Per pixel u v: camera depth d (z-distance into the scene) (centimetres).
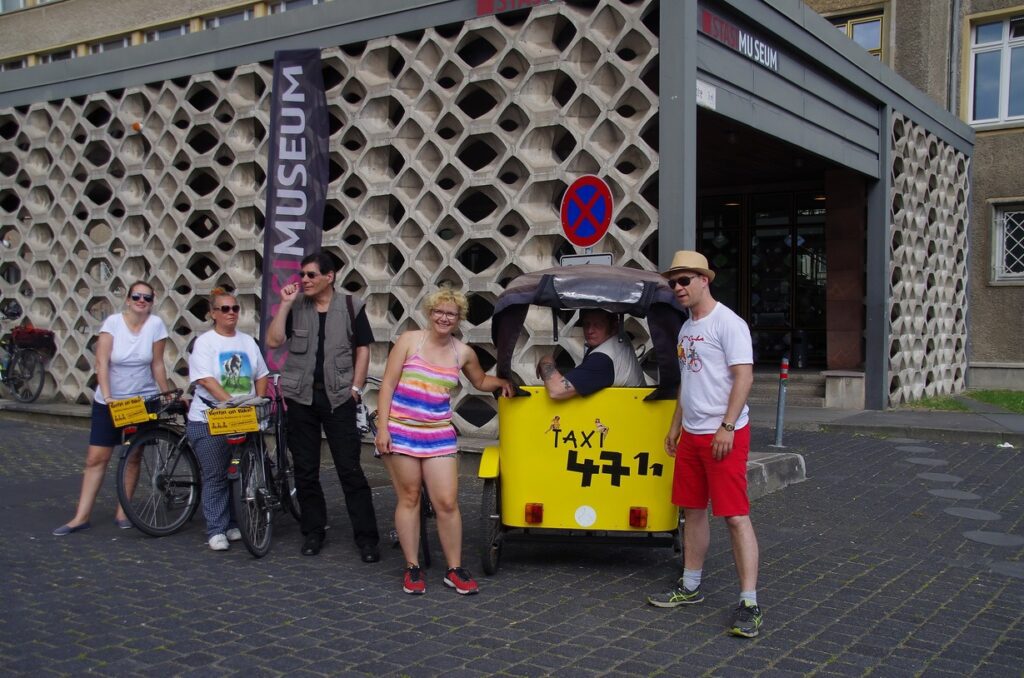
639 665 411
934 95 1656
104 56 1173
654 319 530
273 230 934
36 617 474
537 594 518
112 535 655
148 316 677
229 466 590
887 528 672
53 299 1241
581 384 536
